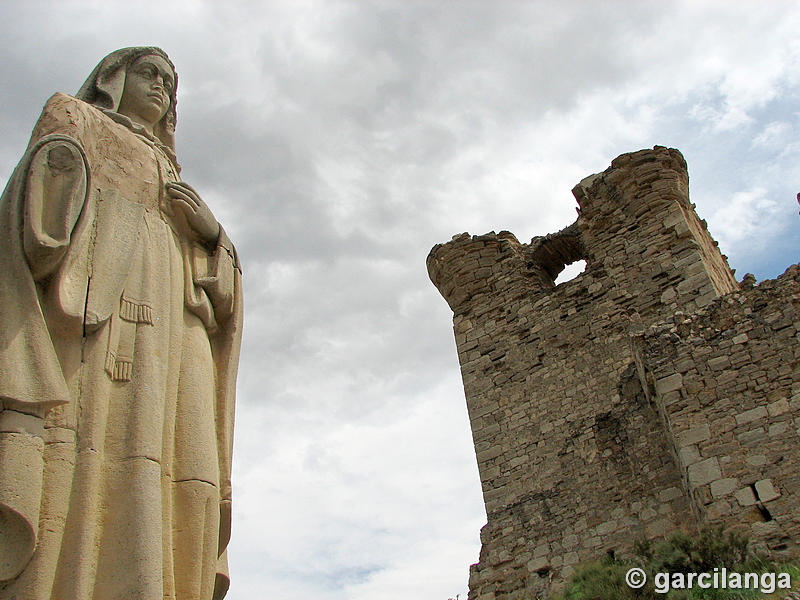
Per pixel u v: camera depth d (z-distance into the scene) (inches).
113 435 167.0
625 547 689.0
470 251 1024.9
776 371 584.4
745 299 634.8
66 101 194.9
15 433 150.8
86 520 153.7
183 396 187.0
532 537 753.0
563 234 995.3
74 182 175.3
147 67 237.1
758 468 548.7
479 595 746.2
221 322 211.8
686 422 595.8
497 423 868.0
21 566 144.3
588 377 839.1
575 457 784.3
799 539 505.0
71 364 166.4
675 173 935.7
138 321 182.4
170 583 162.6
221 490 194.7
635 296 868.6
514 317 948.0
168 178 215.2
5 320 158.7
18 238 166.4
